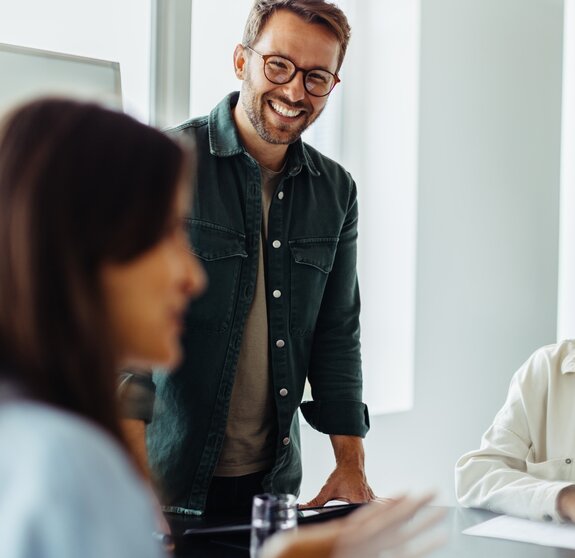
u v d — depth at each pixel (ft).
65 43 8.91
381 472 11.84
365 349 12.09
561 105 13.94
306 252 6.45
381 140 12.23
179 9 9.60
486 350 13.15
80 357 1.91
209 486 6.12
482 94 12.92
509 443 6.70
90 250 1.91
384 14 12.19
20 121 1.96
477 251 12.99
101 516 1.62
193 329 6.01
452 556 4.72
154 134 2.07
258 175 6.27
